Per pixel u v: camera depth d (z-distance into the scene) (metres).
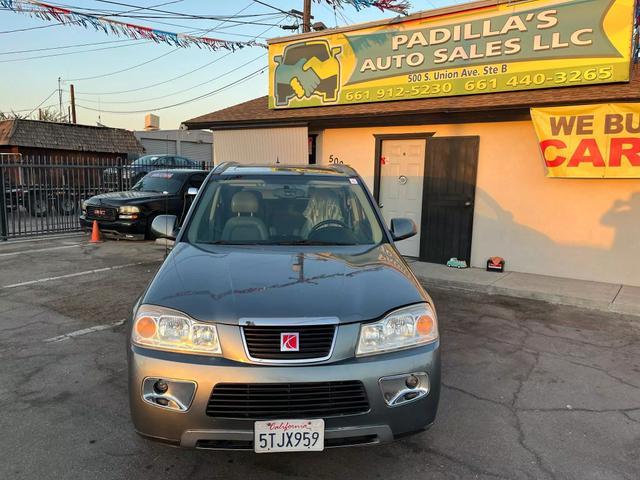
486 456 3.01
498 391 3.89
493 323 5.58
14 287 6.83
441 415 3.49
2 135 19.44
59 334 4.97
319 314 2.54
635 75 7.16
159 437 2.50
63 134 21.20
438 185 8.33
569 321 5.69
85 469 2.80
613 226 7.03
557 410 3.60
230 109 11.71
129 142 23.50
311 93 9.84
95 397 3.65
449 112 7.52
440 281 7.24
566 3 6.89
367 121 8.94
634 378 4.18
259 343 2.47
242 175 4.26
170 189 11.16
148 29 9.22
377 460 2.95
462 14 7.82
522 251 7.73
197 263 3.13
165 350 2.54
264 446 2.42
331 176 4.36
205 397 2.42
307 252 3.41
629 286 6.91
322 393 2.46
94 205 10.58
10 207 11.27
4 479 2.69
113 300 6.21
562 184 7.33
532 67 7.30
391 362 2.55
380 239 3.84
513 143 7.65
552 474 2.84
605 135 6.47
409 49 8.45
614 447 3.13
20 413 3.40
